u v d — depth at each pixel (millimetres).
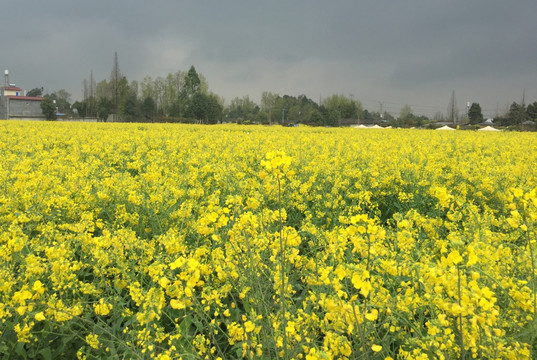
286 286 3023
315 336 2689
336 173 8367
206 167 8188
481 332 2236
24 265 3525
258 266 3307
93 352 3293
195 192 6312
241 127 39438
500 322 2514
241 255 3410
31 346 3312
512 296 2535
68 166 9039
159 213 5805
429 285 2475
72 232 5160
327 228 6254
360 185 7551
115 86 82125
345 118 102062
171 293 2795
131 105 83688
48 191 6324
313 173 8609
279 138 18594
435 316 2656
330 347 2305
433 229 4574
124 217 5410
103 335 3367
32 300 2969
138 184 6758
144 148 14156
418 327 2498
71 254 4051
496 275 2801
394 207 7574
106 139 16703
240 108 110812
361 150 13000
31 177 6469
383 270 2945
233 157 11203
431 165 8219
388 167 9086
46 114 72062
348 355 2283
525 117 82438
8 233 4199
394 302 2656
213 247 4324
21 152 13125
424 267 2525
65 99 122438
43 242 4355
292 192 6902
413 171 8352
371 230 2244
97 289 3629
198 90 89500
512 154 13172
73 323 3197
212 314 3564
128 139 17047
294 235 3115
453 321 2486
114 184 6648
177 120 74000
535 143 19016
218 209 2729
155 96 87438
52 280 3361
